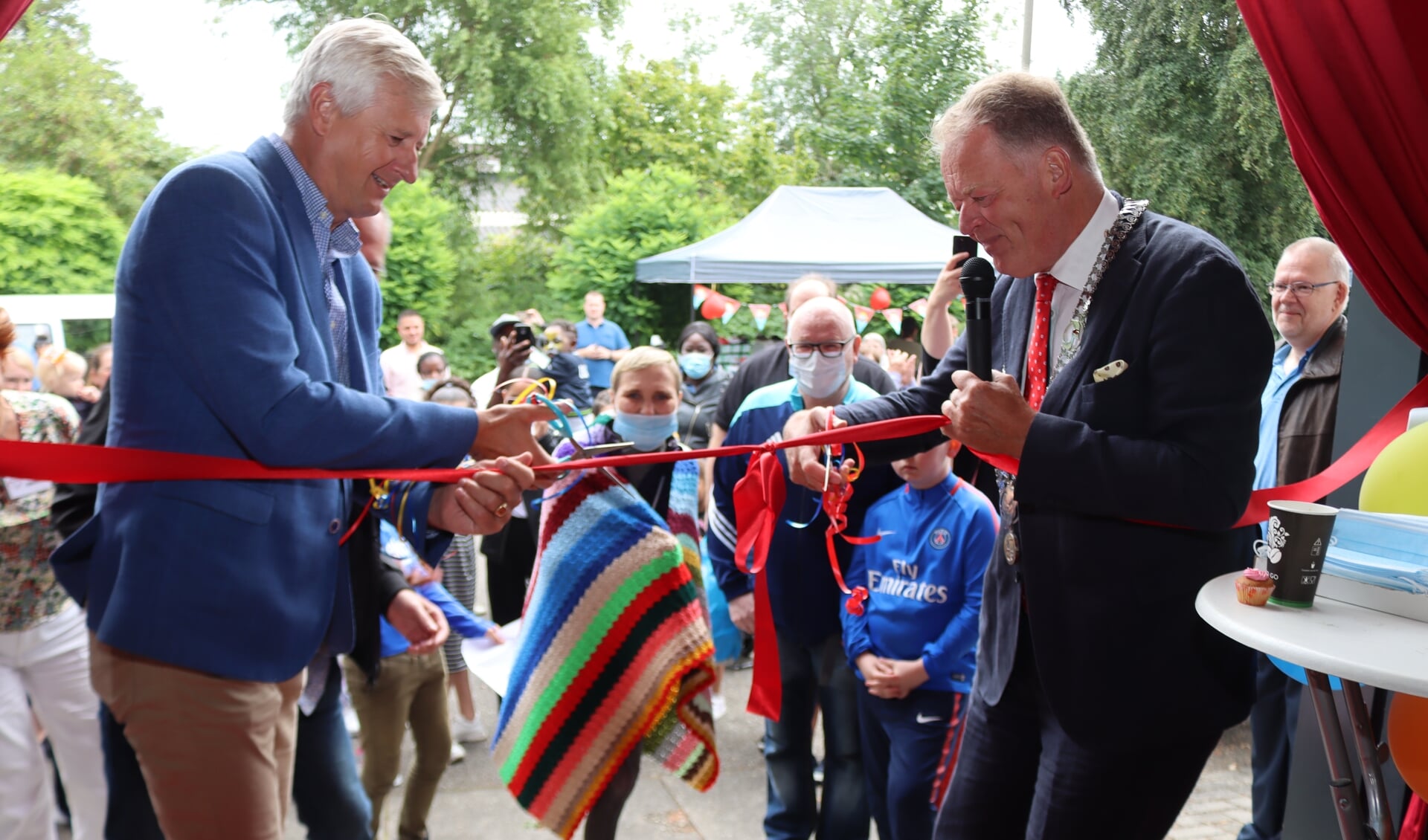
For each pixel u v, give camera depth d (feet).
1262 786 9.28
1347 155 6.91
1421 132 6.72
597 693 7.09
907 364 18.26
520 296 50.16
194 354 4.58
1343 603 4.95
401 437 4.97
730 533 8.57
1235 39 17.66
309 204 5.17
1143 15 18.24
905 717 7.45
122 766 5.74
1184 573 5.24
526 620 7.48
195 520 4.78
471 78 47.47
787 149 54.80
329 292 5.58
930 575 7.47
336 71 4.98
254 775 5.07
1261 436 10.30
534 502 7.94
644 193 43.80
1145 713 5.20
